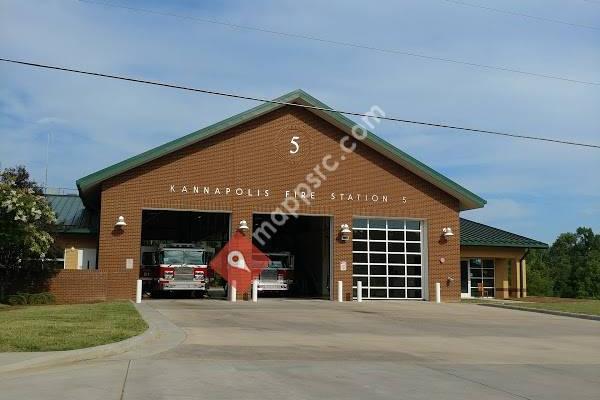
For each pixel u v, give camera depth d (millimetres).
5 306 22688
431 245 32094
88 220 34312
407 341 14398
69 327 13711
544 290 75000
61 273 26281
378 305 27062
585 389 9062
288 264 34812
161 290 30672
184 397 7746
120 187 27797
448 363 11148
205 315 19750
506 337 15844
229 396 7887
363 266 31250
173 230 44531
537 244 38500
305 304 26734
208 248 32969
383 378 9398
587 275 75750
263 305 25484
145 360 10508
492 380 9531
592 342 15203
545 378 9883
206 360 10633
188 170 28703
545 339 15617
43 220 25047
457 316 22078
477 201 32594
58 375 9062
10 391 7957
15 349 10695
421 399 8047
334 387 8625
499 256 38219
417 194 32188
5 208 23281
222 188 29078
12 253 24828
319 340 14062
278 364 10398
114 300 26859
